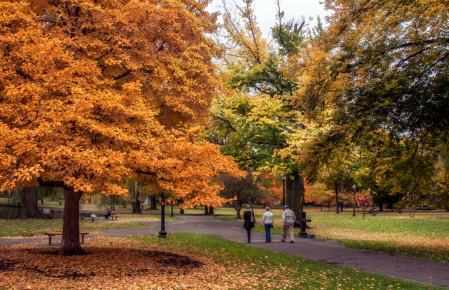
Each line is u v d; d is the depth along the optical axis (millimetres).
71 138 7004
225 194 33844
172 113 9898
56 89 6973
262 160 17859
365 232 19234
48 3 8633
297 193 21969
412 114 10172
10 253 9820
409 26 9742
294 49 20938
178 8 9234
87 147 7035
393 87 9570
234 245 12984
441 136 11000
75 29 8500
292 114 19250
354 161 16906
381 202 55625
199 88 9328
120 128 7414
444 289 6332
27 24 7352
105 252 10469
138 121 7957
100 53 8508
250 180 34000
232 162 9078
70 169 6523
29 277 6832
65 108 6641
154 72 8859
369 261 9609
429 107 9891
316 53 11930
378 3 10492
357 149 13203
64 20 8453
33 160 6223
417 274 7824
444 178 12656
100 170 6109
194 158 7980
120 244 12945
